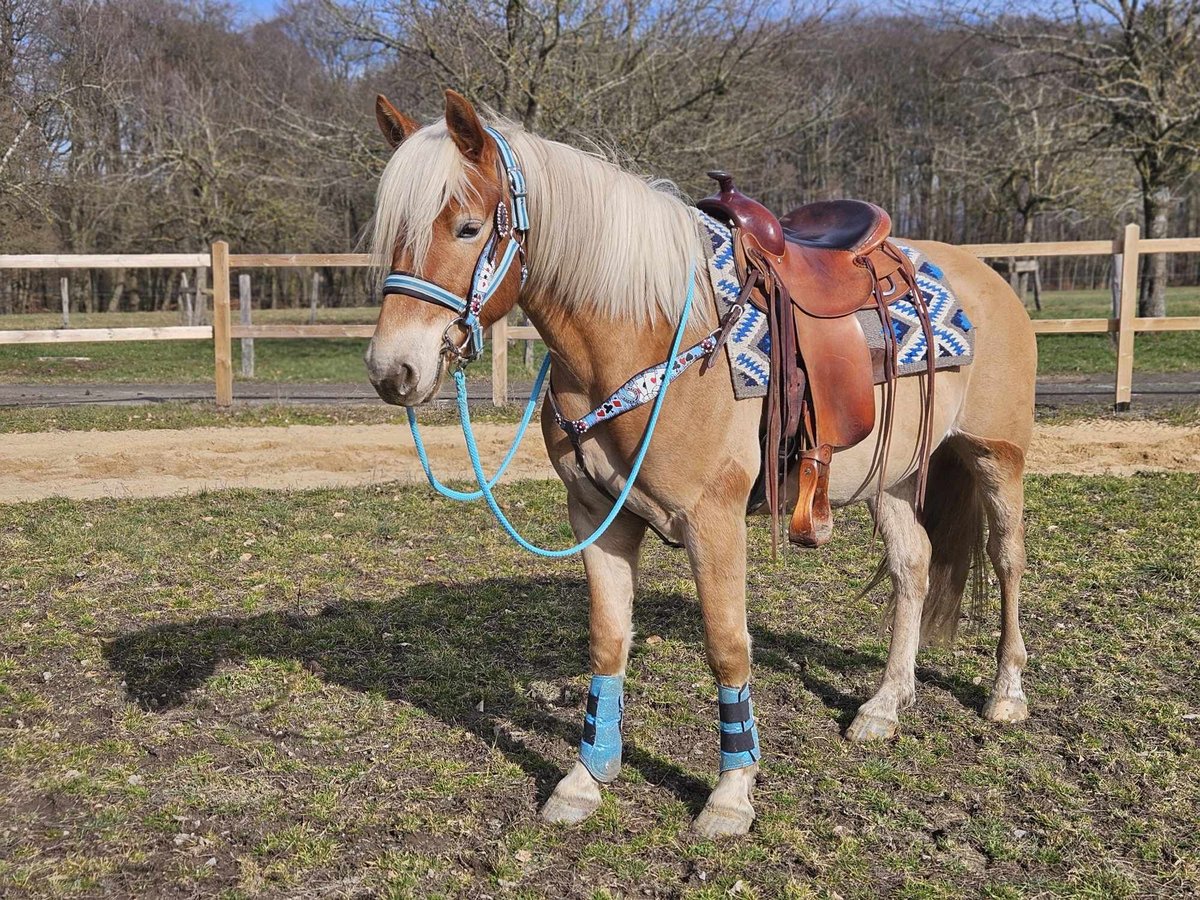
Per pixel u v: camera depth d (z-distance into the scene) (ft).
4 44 54.60
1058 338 52.08
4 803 8.92
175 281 102.58
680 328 7.77
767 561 16.29
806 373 8.42
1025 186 70.13
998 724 10.53
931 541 11.10
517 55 40.60
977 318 10.38
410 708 10.95
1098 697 11.07
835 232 9.99
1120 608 13.62
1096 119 55.88
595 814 8.72
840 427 8.61
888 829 8.55
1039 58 61.72
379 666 12.09
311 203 69.67
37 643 12.58
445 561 16.49
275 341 65.10
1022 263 64.23
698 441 7.80
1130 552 15.94
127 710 10.78
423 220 6.89
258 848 8.23
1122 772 9.41
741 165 49.29
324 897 7.62
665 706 11.05
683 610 14.23
